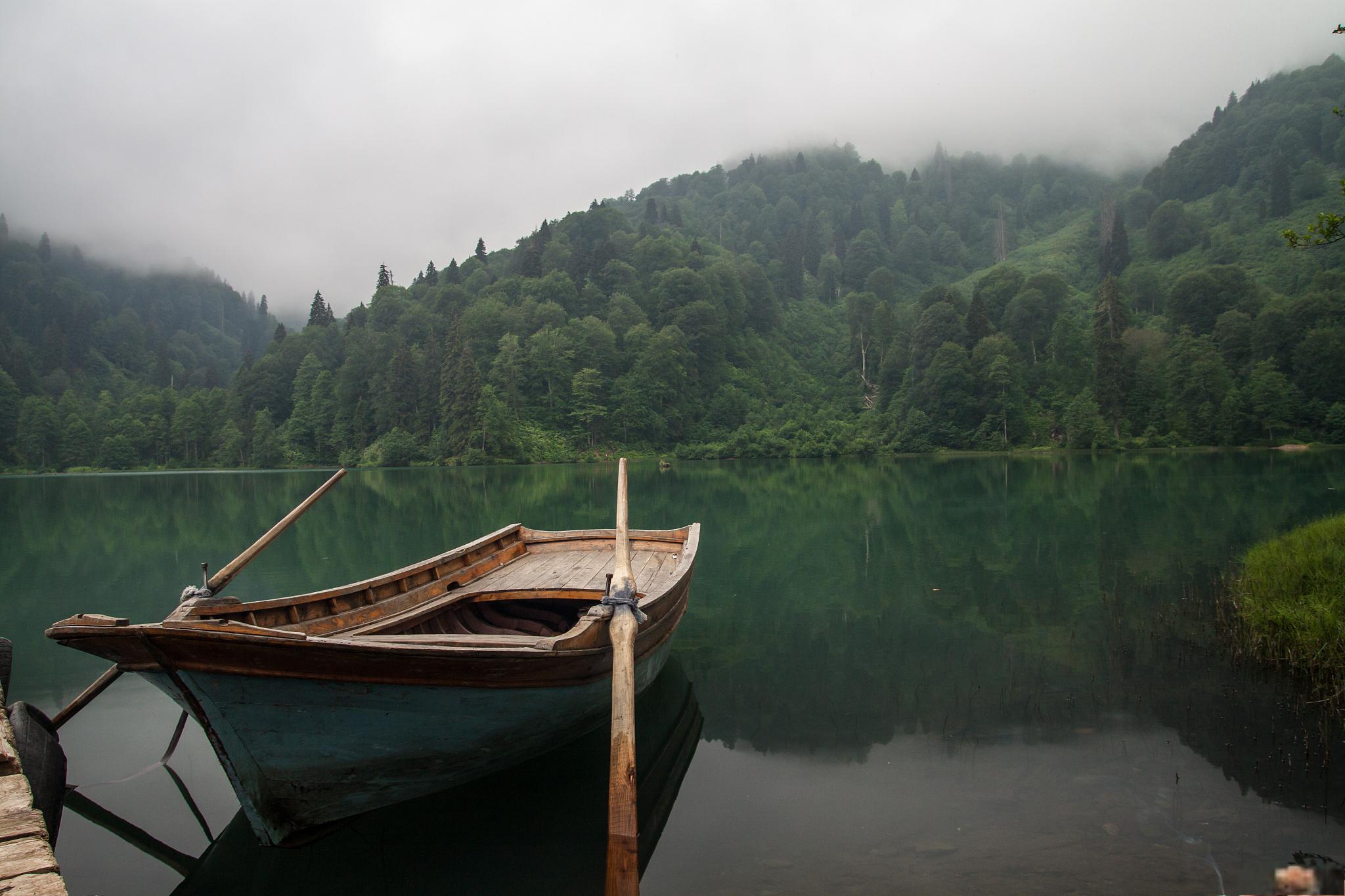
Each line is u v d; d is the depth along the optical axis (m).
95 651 5.10
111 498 42.50
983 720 7.72
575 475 64.19
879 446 93.06
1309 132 161.38
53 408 103.56
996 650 10.16
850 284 177.00
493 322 109.88
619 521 8.30
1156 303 128.62
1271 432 76.38
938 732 7.46
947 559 17.16
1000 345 93.06
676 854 5.28
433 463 90.19
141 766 7.22
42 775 6.02
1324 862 4.95
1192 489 33.09
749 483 46.84
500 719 5.90
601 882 5.25
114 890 5.23
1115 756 6.75
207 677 4.89
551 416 100.44
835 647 10.52
